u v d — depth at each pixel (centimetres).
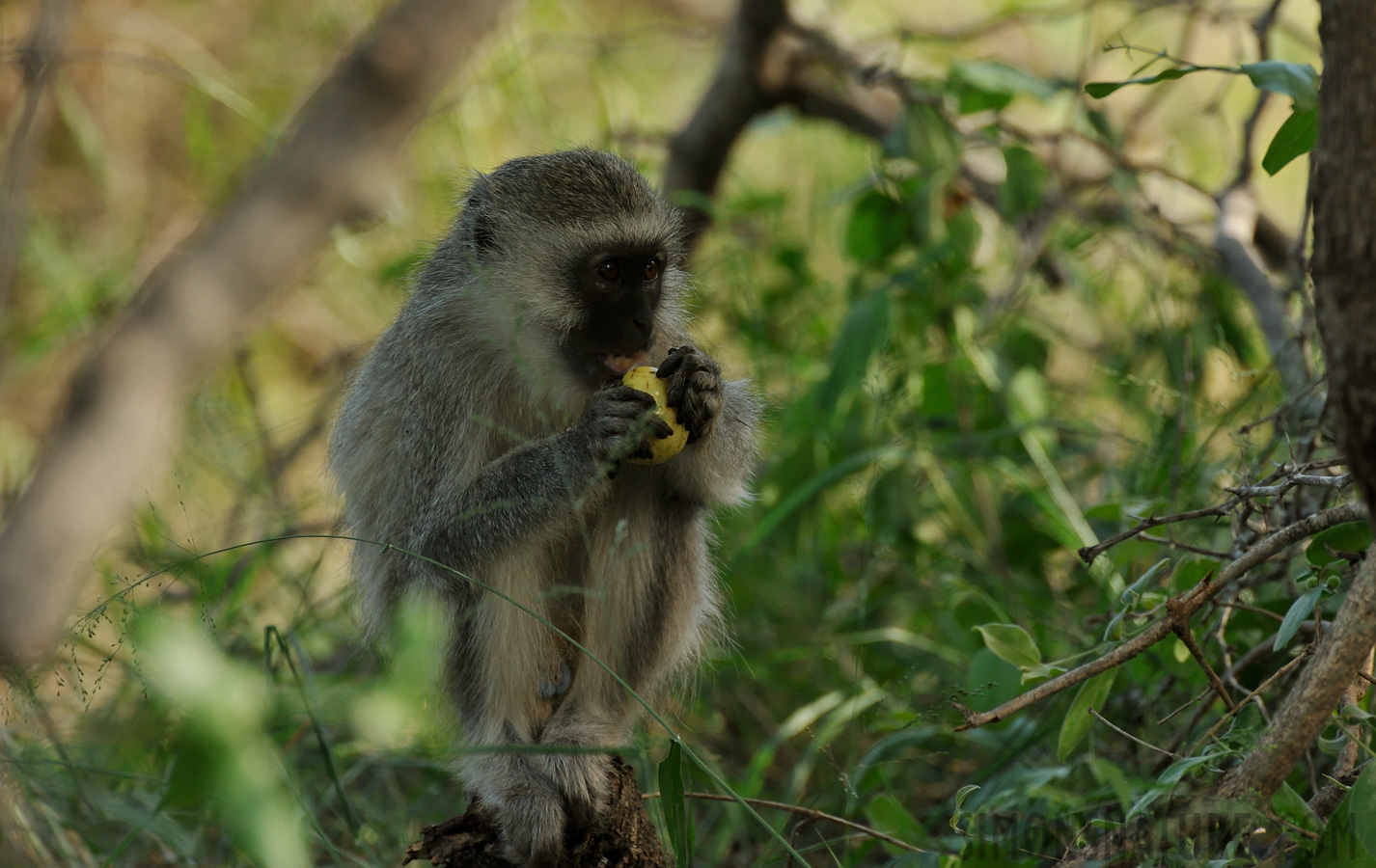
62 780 791
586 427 784
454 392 874
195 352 800
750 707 1098
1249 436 906
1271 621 796
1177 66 889
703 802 988
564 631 879
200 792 427
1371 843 565
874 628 1126
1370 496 485
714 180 1435
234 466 1302
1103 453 1226
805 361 1298
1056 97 1320
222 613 1045
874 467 1119
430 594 834
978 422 1212
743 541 1165
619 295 888
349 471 911
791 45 1358
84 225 1581
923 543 1133
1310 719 586
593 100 1734
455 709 841
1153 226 1282
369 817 941
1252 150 1212
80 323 1369
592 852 786
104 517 758
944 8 1867
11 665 726
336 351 1492
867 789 943
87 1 1653
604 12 1838
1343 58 453
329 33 1689
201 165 1656
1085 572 1059
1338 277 466
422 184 1462
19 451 1326
